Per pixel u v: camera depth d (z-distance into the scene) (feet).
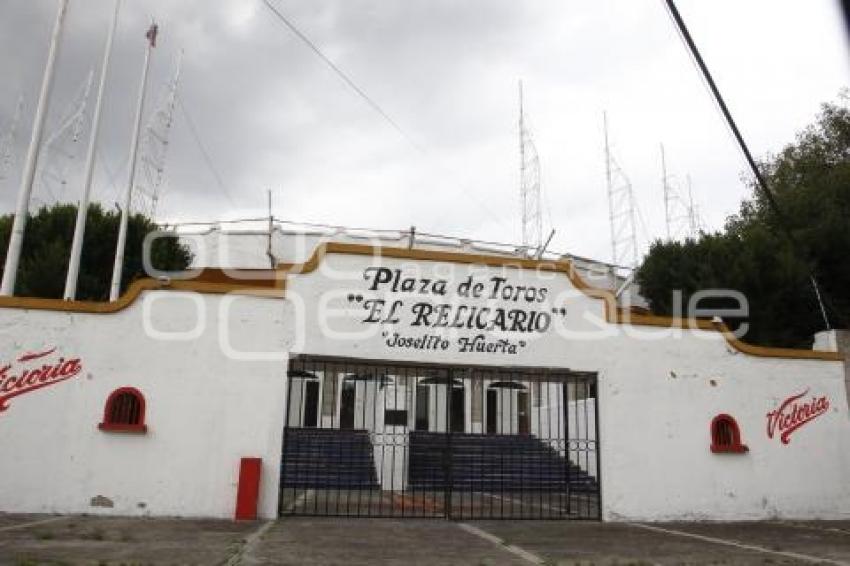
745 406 41.60
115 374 34.06
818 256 68.13
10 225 72.69
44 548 22.54
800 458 41.73
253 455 34.55
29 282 66.59
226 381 35.14
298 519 34.06
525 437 65.67
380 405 70.49
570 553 25.81
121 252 56.65
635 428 39.50
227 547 24.44
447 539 28.89
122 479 33.06
